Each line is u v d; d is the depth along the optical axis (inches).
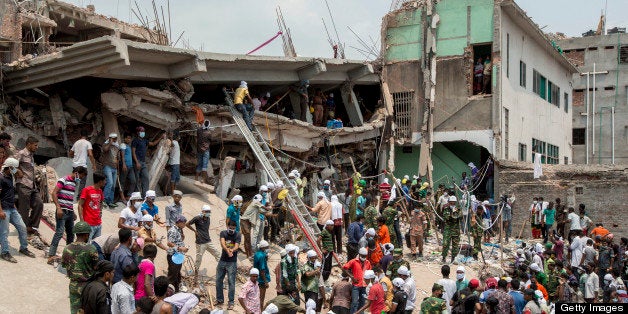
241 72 804.6
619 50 1930.4
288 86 912.3
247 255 623.2
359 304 535.2
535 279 624.1
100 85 669.9
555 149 1457.9
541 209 968.3
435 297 485.4
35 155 640.4
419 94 1124.5
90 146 566.6
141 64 651.5
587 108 1957.4
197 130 705.0
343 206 839.1
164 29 823.1
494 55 1086.4
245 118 758.5
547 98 1396.4
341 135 981.8
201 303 509.0
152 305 332.2
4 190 434.3
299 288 543.5
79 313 322.3
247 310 475.8
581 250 815.1
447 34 1120.8
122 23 904.9
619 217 1000.2
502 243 885.2
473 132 1096.2
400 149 1156.5
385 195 881.5
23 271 430.6
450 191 938.1
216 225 661.9
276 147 856.3
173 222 505.0
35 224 485.4
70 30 861.2
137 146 629.9
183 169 765.3
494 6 1087.0
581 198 1019.3
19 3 693.9
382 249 612.4
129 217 475.2
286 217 757.3
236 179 824.3
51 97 644.1
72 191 465.1
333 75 986.1
